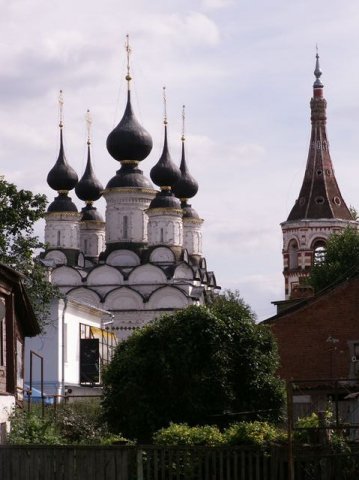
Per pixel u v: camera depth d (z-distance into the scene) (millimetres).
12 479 33469
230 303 52500
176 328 45625
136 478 33031
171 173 154875
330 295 55781
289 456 32000
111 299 143250
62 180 153375
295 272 170125
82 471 33281
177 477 33062
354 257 114188
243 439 34594
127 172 152875
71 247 152250
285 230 172125
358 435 41094
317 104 174875
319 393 53344
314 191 172250
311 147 174375
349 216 172125
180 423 41812
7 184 64250
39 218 64562
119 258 148750
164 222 150125
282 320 56062
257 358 46156
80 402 63844
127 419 45000
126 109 155750
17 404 41812
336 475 33438
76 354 81438
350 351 55219
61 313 76750
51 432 39406
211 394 45031
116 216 151375
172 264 147125
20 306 41719
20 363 44219
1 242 62562
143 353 45656
